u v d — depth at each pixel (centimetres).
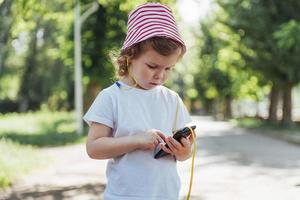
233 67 3619
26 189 998
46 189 998
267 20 2780
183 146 290
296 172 1261
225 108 6241
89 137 297
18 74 5541
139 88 302
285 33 2083
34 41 5072
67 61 3192
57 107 6003
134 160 292
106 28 3077
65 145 2191
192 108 10406
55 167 1374
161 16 283
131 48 283
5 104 5866
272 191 977
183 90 9444
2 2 1180
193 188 1009
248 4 2856
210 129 3672
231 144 2234
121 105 297
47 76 5234
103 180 1128
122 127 296
